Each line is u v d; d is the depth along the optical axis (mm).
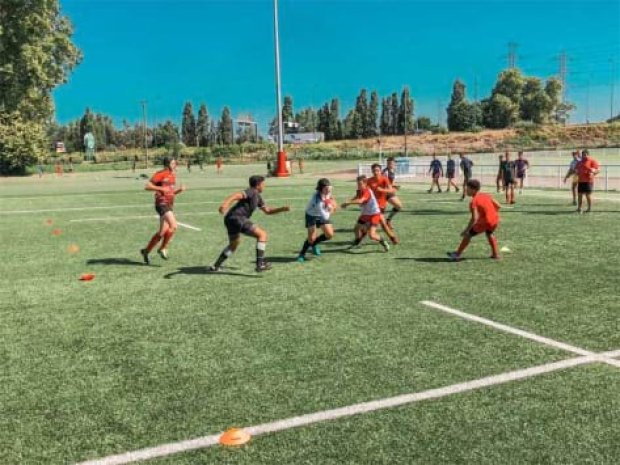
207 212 18656
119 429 4082
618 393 4570
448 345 5715
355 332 6148
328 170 55062
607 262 9711
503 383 4785
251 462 3615
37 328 6426
